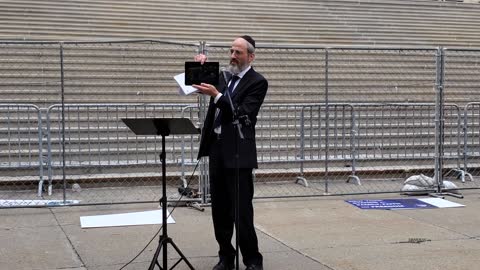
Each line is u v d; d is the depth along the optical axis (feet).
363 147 38.09
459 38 57.57
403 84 46.19
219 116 17.12
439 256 19.99
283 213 26.66
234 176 17.08
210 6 55.36
